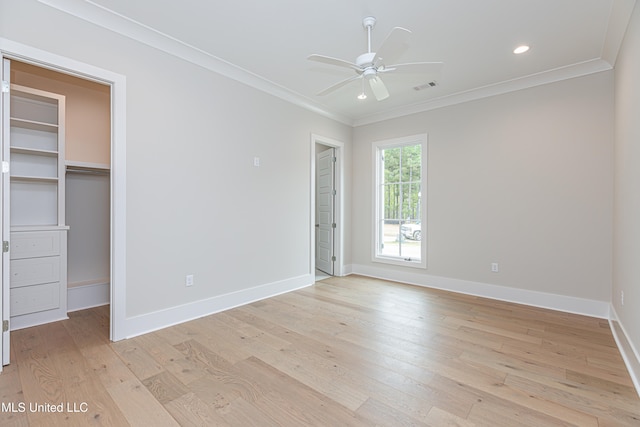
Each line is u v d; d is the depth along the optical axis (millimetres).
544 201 3494
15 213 3027
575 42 2797
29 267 2830
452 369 2137
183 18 2504
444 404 1756
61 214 3064
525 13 2402
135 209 2674
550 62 3176
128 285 2637
